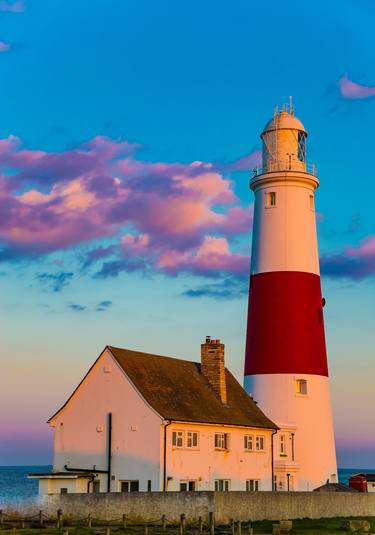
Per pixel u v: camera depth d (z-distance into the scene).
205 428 58.34
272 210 70.38
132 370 57.56
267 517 49.69
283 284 68.88
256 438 63.72
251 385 69.06
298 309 68.56
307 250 70.06
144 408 55.44
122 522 46.84
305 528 47.16
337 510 54.91
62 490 55.34
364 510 57.06
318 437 68.06
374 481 77.38
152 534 42.09
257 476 63.09
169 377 60.28
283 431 66.69
